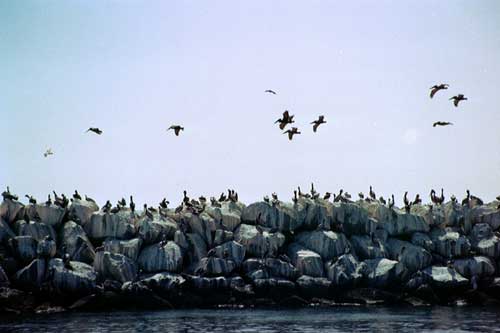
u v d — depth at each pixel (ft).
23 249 318.45
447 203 386.11
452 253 362.33
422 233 372.17
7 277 309.01
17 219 338.13
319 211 362.33
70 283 309.83
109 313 298.97
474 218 381.81
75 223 338.54
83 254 328.90
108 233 338.95
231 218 354.95
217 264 330.13
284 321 272.10
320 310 311.88
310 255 342.23
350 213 365.81
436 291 347.15
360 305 334.24
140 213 350.84
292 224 358.64
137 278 319.68
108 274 319.27
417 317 285.02
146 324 263.70
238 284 327.06
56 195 348.38
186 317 284.20
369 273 344.08
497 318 282.36
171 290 318.65
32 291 310.45
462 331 246.88
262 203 358.84
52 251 319.06
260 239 343.26
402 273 344.49
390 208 374.43
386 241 367.45
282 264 335.88
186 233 345.10
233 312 302.66
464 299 345.51
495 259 366.22
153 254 328.29
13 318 282.77
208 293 324.39
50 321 272.51
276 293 329.11
